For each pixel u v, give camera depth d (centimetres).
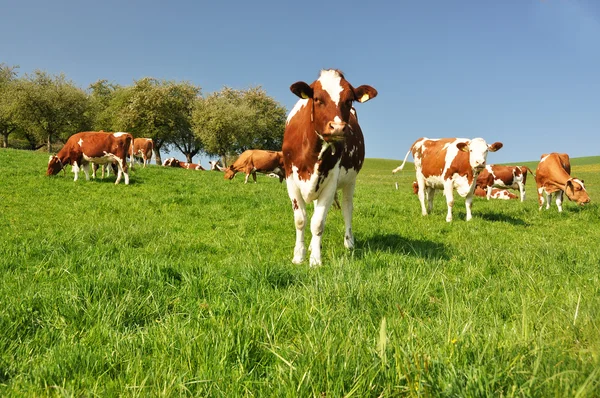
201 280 418
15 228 776
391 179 4016
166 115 5078
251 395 212
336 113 487
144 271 432
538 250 602
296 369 216
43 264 495
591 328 256
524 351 223
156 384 222
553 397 181
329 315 302
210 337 272
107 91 6456
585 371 197
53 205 1069
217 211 1054
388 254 572
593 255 570
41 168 1750
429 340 243
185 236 755
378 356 220
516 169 1970
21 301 346
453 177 1032
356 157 675
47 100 4500
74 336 296
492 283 427
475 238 809
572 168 6512
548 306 336
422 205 1131
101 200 1165
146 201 1166
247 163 2123
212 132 5069
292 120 584
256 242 705
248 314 307
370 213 1076
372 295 352
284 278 435
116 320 321
